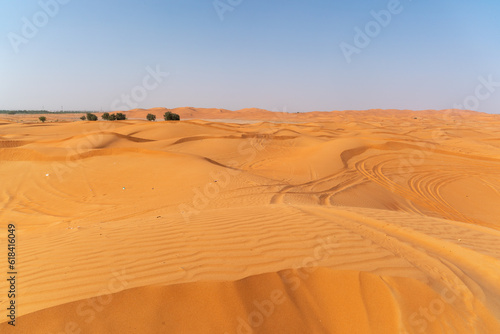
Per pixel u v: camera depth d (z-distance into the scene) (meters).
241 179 14.58
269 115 156.75
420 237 5.84
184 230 5.56
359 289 3.53
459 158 24.95
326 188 14.79
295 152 26.73
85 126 43.94
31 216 10.53
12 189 13.61
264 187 13.38
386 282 3.59
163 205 11.00
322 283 3.63
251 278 3.56
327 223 5.91
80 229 6.93
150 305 3.15
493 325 3.16
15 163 17.56
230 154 25.92
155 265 3.97
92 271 3.88
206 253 4.36
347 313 3.33
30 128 42.84
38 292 3.39
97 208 11.12
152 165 16.89
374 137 38.16
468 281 3.89
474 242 5.81
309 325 3.23
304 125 59.03
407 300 3.38
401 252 4.74
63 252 4.72
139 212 10.33
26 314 2.89
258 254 4.29
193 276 3.61
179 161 17.55
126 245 4.84
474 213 14.20
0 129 41.28
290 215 6.67
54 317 2.91
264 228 5.55
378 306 3.35
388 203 14.10
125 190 13.31
